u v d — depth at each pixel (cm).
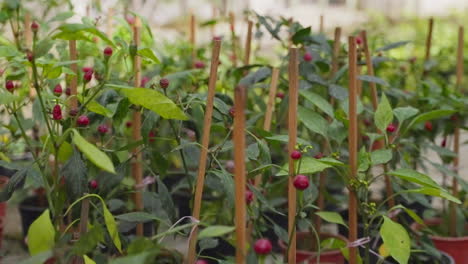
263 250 122
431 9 983
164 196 173
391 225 158
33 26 148
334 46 230
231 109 176
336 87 219
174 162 287
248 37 248
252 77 226
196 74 268
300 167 154
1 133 217
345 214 269
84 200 154
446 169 204
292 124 147
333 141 248
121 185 210
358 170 169
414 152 263
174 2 496
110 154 192
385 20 830
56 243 130
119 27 273
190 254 150
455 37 601
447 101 244
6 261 240
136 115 195
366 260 174
